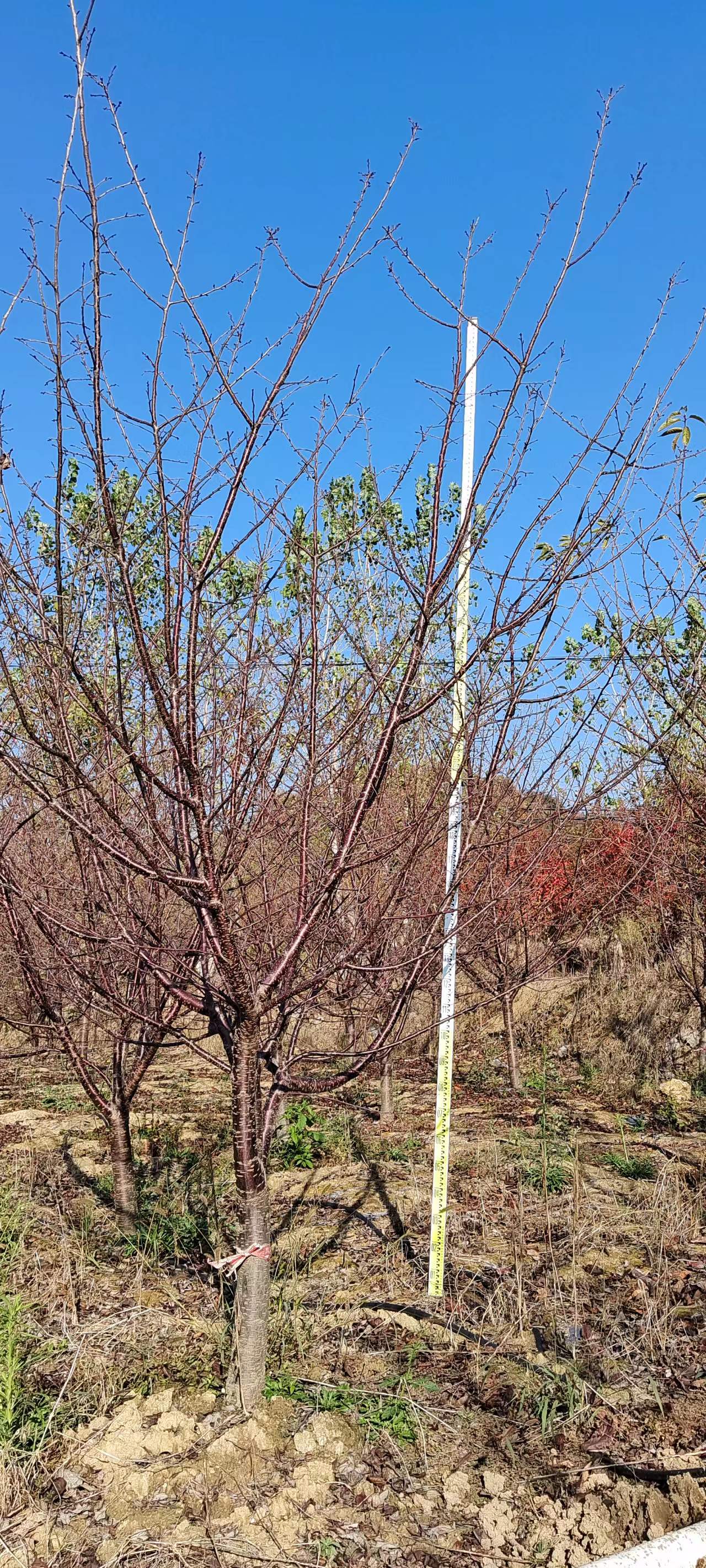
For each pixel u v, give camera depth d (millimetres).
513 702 3209
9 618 2924
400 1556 2676
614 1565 2518
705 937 6719
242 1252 3311
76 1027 7746
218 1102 7945
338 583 3611
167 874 2836
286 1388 3404
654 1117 7363
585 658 3443
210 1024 3604
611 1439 3137
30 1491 2939
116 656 3197
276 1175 6020
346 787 3525
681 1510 2773
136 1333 3889
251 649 3223
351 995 3863
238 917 3648
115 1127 4879
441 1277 4129
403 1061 8984
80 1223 5031
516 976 7707
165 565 2715
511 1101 7977
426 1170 5953
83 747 3785
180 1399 3414
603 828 7121
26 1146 6523
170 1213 5176
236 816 3174
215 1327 3895
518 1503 2883
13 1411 3273
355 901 4070
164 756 3748
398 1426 3213
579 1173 4910
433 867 4422
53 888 4156
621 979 9758
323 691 3727
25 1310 3992
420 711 3037
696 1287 4207
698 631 5246
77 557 3168
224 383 2732
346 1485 2947
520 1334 3820
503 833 4059
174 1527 2787
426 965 3473
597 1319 3908
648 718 5422
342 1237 4902
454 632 3629
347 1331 3850
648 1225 4914
